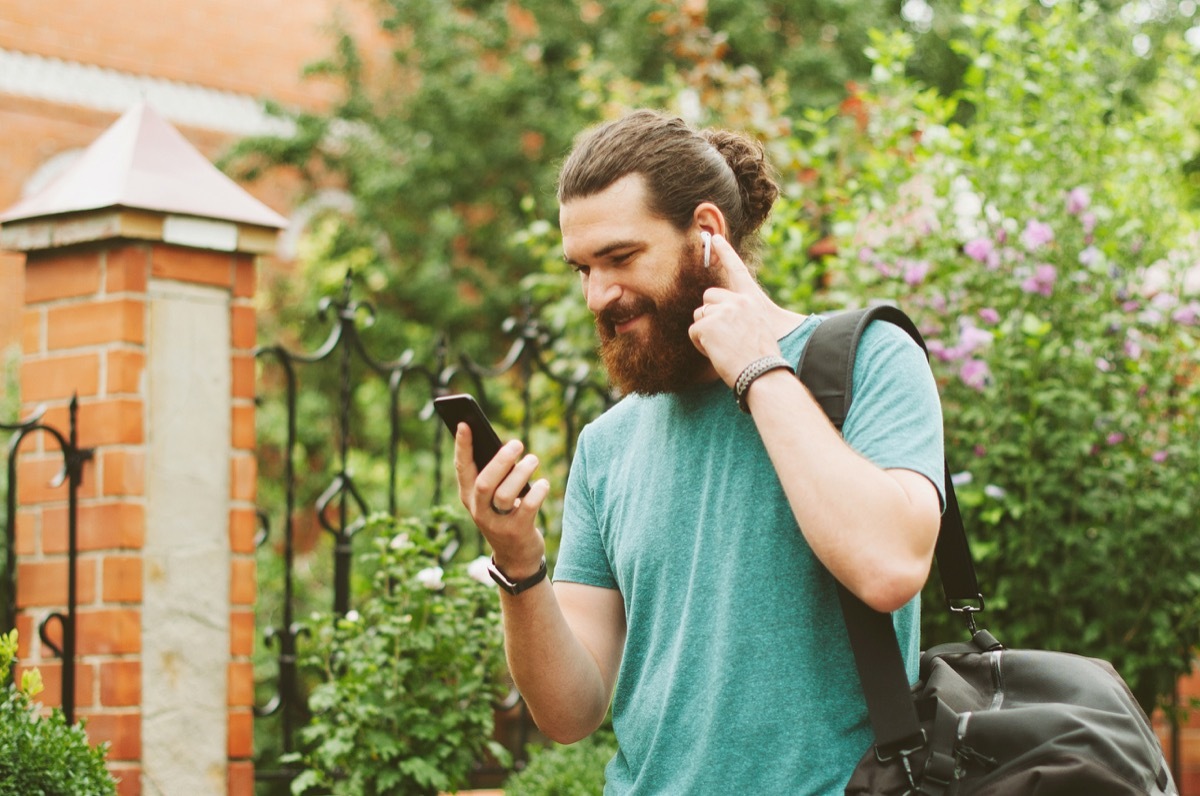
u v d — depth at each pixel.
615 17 11.63
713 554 1.75
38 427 3.19
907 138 4.98
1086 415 4.12
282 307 11.81
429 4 12.16
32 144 12.73
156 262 3.36
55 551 3.33
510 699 3.81
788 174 6.05
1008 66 4.75
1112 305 4.36
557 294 6.32
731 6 10.57
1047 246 4.41
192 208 3.37
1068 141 4.52
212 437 3.44
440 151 11.63
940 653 1.87
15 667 3.34
